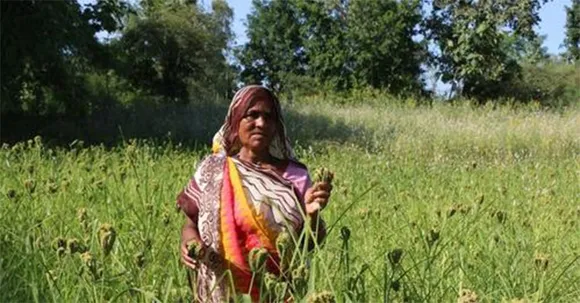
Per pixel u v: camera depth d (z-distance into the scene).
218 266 3.63
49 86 22.05
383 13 46.50
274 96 3.82
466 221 5.38
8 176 7.93
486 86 46.09
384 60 46.72
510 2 43.38
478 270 4.39
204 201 3.73
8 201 5.55
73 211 5.57
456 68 45.22
